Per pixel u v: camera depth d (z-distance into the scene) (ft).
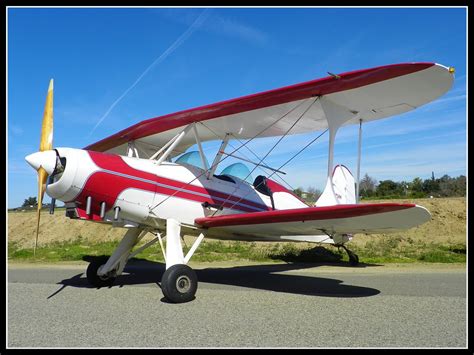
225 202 25.72
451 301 18.43
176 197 23.16
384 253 47.65
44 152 20.33
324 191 21.33
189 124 24.79
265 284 24.23
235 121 24.73
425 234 58.80
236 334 12.97
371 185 104.22
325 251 46.65
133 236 23.98
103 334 13.01
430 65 17.87
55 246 59.26
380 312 16.10
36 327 13.84
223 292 21.01
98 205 20.93
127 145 28.96
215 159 25.95
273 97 21.44
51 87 21.66
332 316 15.40
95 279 22.94
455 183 96.22
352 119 25.16
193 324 14.23
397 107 22.77
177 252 21.52
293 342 12.14
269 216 20.66
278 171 23.57
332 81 19.54
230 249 49.62
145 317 15.30
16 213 89.15
